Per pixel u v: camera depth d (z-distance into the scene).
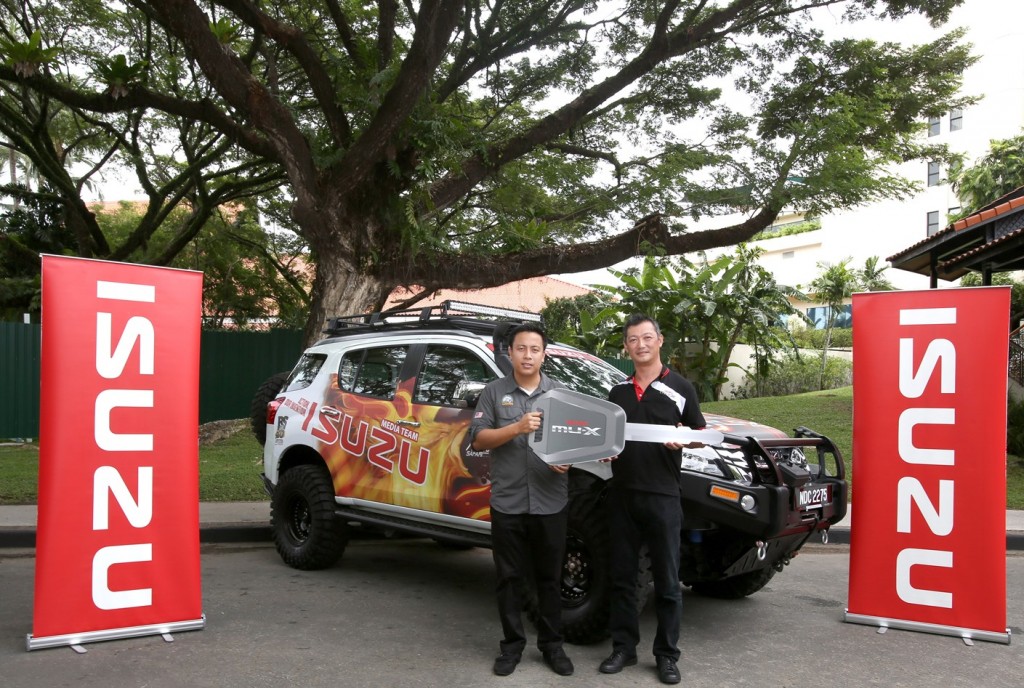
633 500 4.40
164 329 5.20
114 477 4.96
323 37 15.73
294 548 6.96
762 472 4.98
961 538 5.24
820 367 24.92
